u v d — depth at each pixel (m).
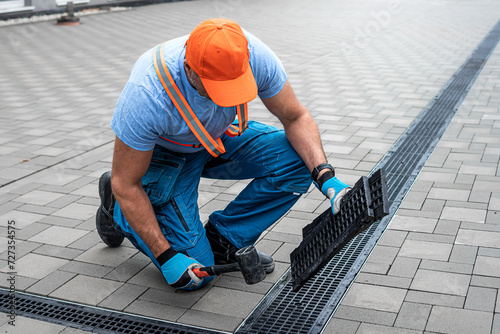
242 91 2.21
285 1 20.69
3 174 4.39
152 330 2.49
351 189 2.34
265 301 2.69
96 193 4.03
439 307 2.57
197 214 2.79
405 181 4.05
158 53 2.39
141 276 2.93
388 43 10.87
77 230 3.45
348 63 8.91
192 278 2.49
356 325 2.47
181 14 16.31
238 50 2.18
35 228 3.48
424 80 7.52
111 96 7.07
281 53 9.95
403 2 19.44
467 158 4.49
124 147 2.41
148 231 2.56
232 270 2.34
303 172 2.75
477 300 2.61
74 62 9.42
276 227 3.45
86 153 4.91
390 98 6.59
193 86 2.33
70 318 2.59
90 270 2.99
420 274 2.85
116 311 2.64
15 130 5.61
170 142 2.61
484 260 2.96
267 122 5.71
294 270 2.59
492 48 9.84
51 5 15.45
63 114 6.23
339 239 2.24
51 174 4.40
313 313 2.58
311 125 2.72
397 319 2.49
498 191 3.83
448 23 13.59
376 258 3.02
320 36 12.02
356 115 5.90
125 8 17.53
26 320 2.57
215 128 2.53
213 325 2.51
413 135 5.17
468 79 7.50
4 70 8.81
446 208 3.59
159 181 2.68
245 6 18.78
